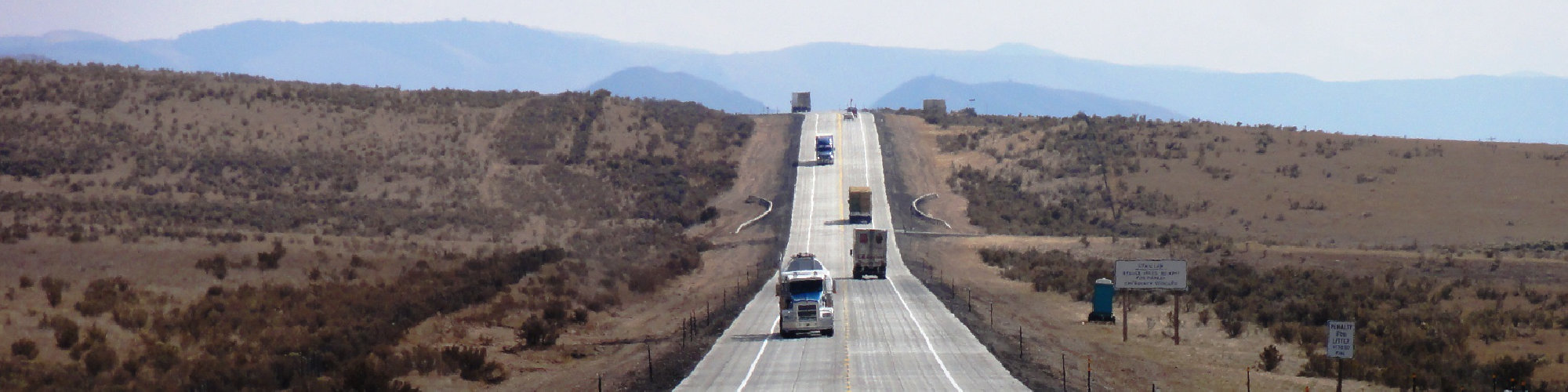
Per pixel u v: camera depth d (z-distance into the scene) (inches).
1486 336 1689.2
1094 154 4749.0
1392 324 1707.7
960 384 1131.3
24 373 1091.9
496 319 1758.1
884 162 4660.4
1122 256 2925.7
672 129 5128.0
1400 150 4571.9
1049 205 4109.3
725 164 4658.0
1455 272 2454.5
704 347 1475.1
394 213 3412.9
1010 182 4424.2
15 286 1620.3
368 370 1131.3
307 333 1411.2
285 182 3671.3
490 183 3988.7
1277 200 4008.4
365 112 4616.1
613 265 2620.6
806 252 2977.4
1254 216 3850.9
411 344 1478.8
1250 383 1240.2
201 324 1433.3
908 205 3922.2
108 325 1393.9
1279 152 4643.2
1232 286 2255.2
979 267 2817.4
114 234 2220.7
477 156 4311.0
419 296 1830.7
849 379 1169.4
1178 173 4424.2
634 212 3863.2
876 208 3789.4
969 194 4200.3
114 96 4232.3
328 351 1328.7
